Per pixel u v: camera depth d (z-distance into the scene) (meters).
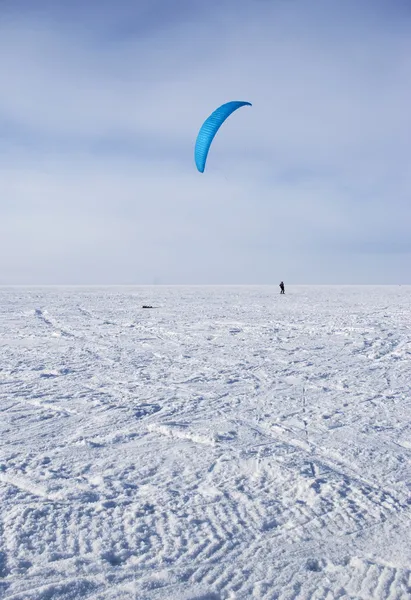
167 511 3.84
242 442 5.43
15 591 2.88
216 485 4.32
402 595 2.83
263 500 4.02
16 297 36.84
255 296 40.22
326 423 6.15
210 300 34.12
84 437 5.63
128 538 3.45
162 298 36.84
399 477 4.48
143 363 10.54
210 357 11.29
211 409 6.82
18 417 6.43
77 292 47.03
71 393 7.75
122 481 4.39
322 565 3.15
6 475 4.51
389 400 7.29
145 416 6.47
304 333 15.48
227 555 3.25
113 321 19.45
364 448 5.23
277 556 3.24
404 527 3.58
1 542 3.39
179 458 4.96
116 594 2.86
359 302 31.22
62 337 14.83
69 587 2.91
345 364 10.34
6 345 13.21
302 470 4.58
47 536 3.47
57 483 4.34
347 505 3.91
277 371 9.61
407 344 12.98
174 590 2.90
